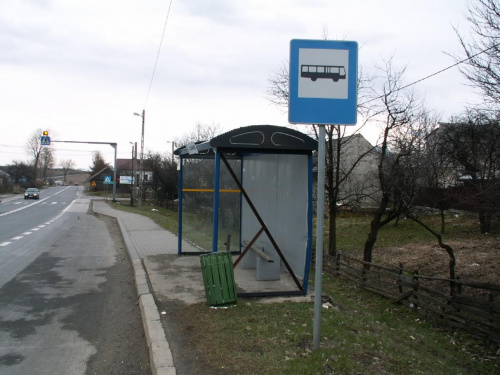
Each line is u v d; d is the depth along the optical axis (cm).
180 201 1004
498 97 553
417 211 1638
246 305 572
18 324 550
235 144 611
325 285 945
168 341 443
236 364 382
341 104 405
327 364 384
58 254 1140
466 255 1297
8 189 7681
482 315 625
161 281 724
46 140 3166
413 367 412
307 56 404
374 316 667
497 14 542
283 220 768
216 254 577
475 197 615
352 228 2281
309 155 639
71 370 412
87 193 8369
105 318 579
